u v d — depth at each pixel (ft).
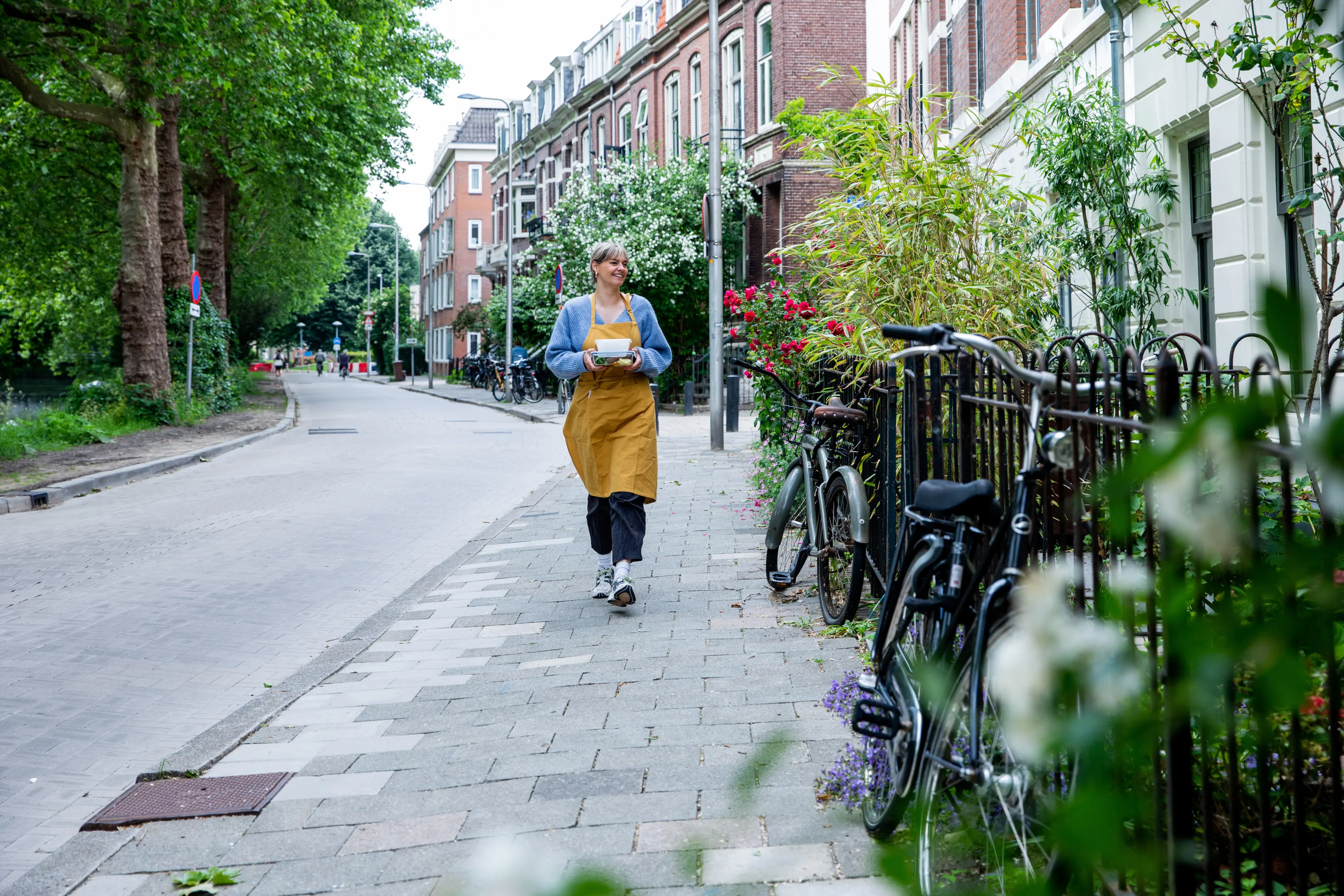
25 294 116.57
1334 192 23.86
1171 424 2.98
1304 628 2.86
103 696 18.38
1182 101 31.32
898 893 3.45
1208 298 32.12
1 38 64.85
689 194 93.61
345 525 35.78
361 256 351.46
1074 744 2.97
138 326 74.28
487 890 3.13
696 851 4.69
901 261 23.29
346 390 160.15
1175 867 6.64
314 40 80.84
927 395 16.21
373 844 11.67
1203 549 2.79
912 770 9.64
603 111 136.05
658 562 26.21
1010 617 8.34
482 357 148.36
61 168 92.27
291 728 15.93
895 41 70.79
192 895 10.78
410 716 16.16
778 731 4.10
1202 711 2.91
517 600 23.43
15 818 13.58
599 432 21.40
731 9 99.40
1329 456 2.62
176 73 65.51
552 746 14.16
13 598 25.89
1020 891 3.71
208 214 102.68
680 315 94.94
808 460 21.03
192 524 36.45
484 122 237.86
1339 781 6.14
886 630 11.48
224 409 91.15
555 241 102.06
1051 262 24.88
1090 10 37.45
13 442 57.21
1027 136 33.88
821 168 25.89
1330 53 22.35
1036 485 10.08
